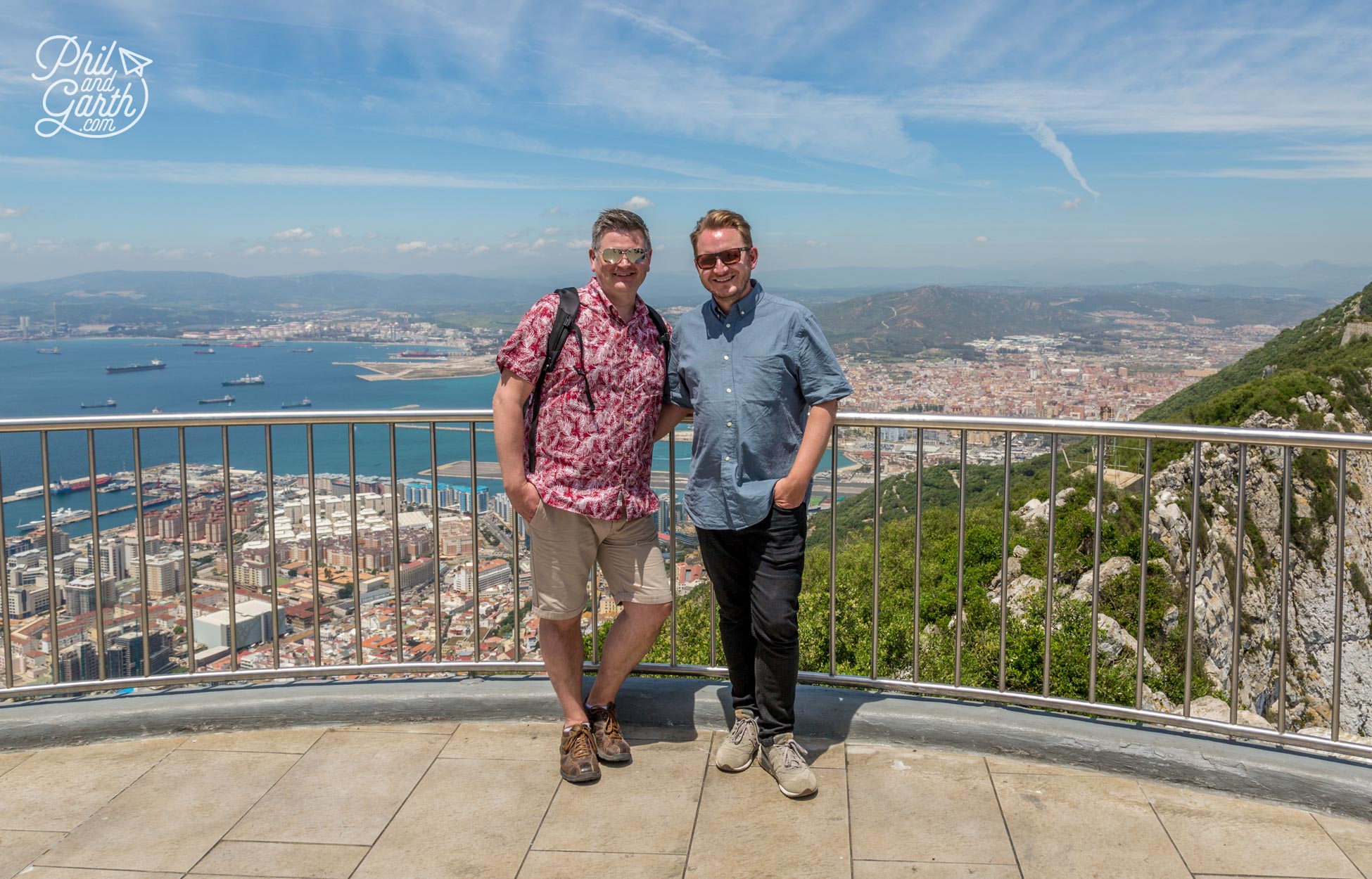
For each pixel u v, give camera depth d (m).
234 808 2.23
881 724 2.56
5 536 2.69
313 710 2.72
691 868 1.95
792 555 2.31
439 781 2.37
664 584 2.48
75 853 2.02
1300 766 2.22
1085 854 2.00
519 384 2.27
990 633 9.50
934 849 2.02
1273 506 16.88
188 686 2.87
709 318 2.38
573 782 2.34
